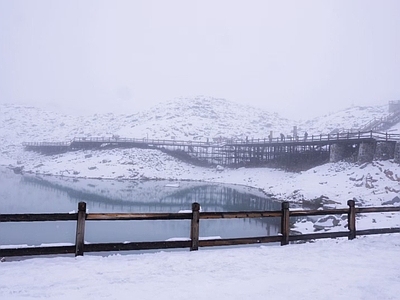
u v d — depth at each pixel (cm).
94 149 9175
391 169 3872
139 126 12300
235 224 2728
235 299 512
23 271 609
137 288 543
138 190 5091
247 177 6525
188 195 4569
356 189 3638
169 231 2433
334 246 865
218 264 683
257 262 706
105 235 2264
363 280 609
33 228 2438
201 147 8825
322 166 5038
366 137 4788
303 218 2878
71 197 4153
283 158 6506
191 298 510
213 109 14600
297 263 707
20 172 8019
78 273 605
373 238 981
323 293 544
